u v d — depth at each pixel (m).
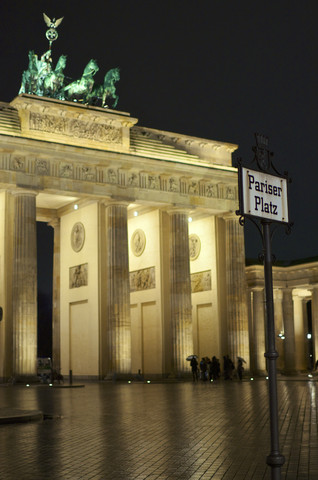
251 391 54.47
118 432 27.53
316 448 22.41
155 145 89.50
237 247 93.94
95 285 85.75
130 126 87.31
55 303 94.94
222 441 24.47
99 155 82.25
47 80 84.69
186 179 90.44
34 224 77.94
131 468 19.31
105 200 84.94
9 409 35.59
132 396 50.41
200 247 98.56
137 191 85.94
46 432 27.80
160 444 23.95
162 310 90.81
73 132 82.62
